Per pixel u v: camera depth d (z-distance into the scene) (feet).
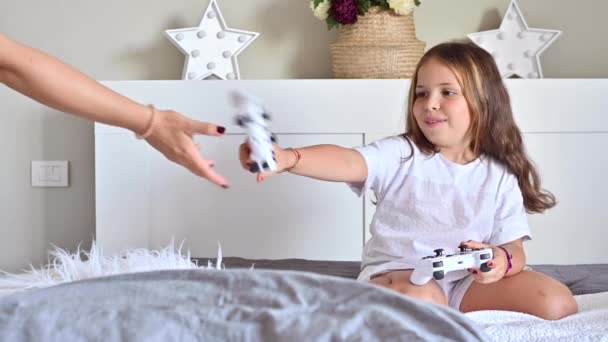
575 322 3.73
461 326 2.35
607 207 7.71
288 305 2.37
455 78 5.19
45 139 8.43
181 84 7.47
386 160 5.24
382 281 4.60
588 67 8.61
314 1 7.77
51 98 3.02
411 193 5.20
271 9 8.39
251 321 2.33
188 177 7.52
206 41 8.16
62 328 2.30
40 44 8.39
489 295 4.66
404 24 7.65
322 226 7.57
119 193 7.47
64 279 4.50
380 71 7.64
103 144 7.45
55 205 8.47
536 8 8.55
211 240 7.56
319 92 7.47
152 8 8.39
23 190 8.45
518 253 4.85
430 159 5.30
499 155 5.39
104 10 8.40
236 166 7.52
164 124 3.17
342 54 7.74
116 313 2.34
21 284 4.48
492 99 5.34
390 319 2.31
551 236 7.67
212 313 2.36
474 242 4.54
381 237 5.16
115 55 8.42
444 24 8.45
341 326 2.29
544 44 8.36
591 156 7.68
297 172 4.69
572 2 8.56
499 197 5.23
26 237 8.47
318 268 6.20
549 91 7.61
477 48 5.49
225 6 8.40
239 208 7.56
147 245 7.50
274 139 3.76
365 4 7.50
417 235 5.08
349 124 7.48
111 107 3.09
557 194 7.66
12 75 2.99
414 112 5.30
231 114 7.48
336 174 4.91
